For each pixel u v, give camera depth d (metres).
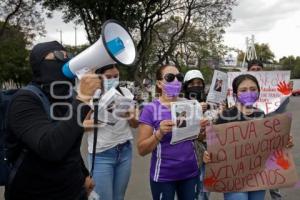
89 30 29.22
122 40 2.56
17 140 2.63
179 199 4.17
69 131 2.43
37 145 2.43
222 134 4.17
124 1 28.11
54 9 28.92
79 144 2.82
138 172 8.58
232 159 4.19
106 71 4.34
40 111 2.58
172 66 4.12
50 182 2.67
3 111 3.07
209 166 4.20
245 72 5.74
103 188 4.57
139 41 31.69
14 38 41.41
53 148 2.41
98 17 28.41
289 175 4.26
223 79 5.70
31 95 2.59
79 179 2.85
